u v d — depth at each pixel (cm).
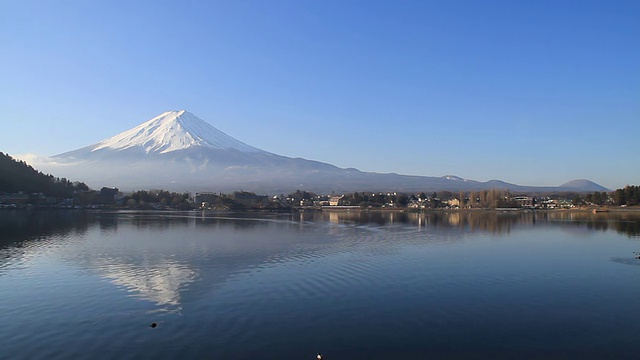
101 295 3634
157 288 3872
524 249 6481
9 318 3044
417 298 3556
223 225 11675
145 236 8388
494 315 3123
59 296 3606
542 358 2417
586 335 2747
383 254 5897
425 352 2489
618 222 12838
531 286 3975
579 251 6284
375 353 2466
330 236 8569
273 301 3450
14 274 4472
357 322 2961
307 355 2431
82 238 7894
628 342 2638
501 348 2544
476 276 4391
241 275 4428
